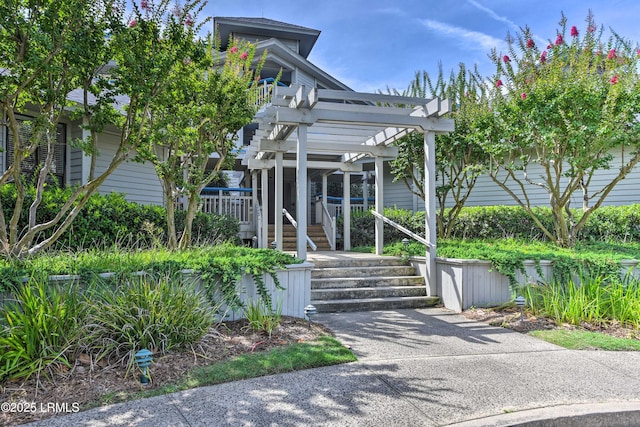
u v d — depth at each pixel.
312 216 16.73
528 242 9.47
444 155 9.74
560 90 7.14
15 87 4.45
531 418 2.75
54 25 4.10
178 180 6.92
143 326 3.69
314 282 6.75
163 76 4.87
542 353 4.16
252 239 12.50
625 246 8.56
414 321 5.60
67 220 4.89
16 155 4.42
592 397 3.10
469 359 3.95
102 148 9.66
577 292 5.52
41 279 3.86
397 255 8.12
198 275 4.89
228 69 6.84
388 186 15.14
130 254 5.23
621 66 7.26
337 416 2.75
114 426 2.58
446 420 2.72
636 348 4.33
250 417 2.72
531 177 12.16
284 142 8.81
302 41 19.16
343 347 4.22
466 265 6.28
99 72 5.15
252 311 4.77
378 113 6.65
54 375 3.21
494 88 8.27
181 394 3.05
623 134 6.93
